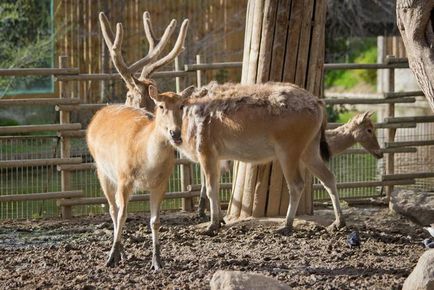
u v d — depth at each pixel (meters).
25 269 9.96
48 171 14.48
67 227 12.73
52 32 20.84
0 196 13.07
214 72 21.95
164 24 21.53
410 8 9.78
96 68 20.81
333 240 11.41
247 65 12.66
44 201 14.27
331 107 23.03
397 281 9.24
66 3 20.73
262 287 8.02
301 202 12.76
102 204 13.79
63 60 13.46
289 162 11.64
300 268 9.85
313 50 12.59
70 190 13.56
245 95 11.72
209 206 13.90
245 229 11.98
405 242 11.42
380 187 15.30
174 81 18.58
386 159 14.95
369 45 33.00
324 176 12.09
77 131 13.50
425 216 12.70
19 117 20.42
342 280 9.31
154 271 9.68
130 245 11.12
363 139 13.92
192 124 11.86
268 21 12.36
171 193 13.80
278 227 12.08
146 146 9.42
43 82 21.09
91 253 10.72
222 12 22.09
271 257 10.40
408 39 9.93
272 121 11.57
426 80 9.80
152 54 12.49
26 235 12.20
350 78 32.72
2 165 13.13
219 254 10.53
